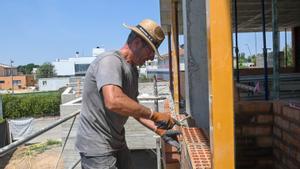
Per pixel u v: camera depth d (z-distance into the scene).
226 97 2.28
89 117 2.68
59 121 3.91
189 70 5.11
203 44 4.93
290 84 7.70
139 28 2.58
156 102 8.27
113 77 2.43
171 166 4.44
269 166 4.09
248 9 10.85
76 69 81.00
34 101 41.66
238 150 4.10
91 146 2.69
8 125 25.84
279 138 3.83
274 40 4.85
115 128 2.72
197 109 4.88
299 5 10.88
